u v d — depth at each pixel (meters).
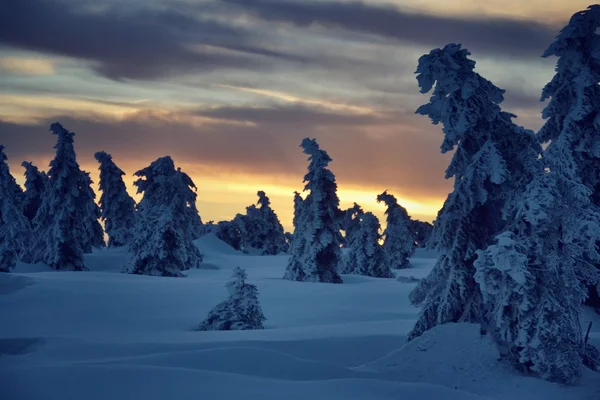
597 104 34.59
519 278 20.75
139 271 59.38
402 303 43.22
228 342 25.56
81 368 16.41
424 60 26.44
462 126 25.45
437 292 26.41
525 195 22.31
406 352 23.09
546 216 21.42
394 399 16.25
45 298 39.47
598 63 34.78
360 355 25.44
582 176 34.94
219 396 14.95
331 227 58.06
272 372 19.64
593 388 20.25
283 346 25.62
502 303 21.47
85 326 33.28
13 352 23.89
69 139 64.62
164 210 60.88
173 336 28.16
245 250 98.81
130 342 25.47
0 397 13.73
